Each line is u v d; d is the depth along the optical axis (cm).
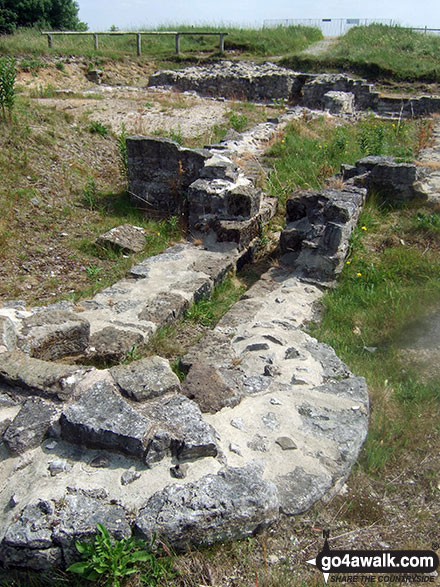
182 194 788
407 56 1972
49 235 695
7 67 935
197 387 350
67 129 1018
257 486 278
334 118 1419
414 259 603
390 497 317
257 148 1094
